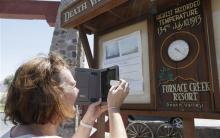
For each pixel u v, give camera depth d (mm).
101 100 1520
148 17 2303
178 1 2072
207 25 1856
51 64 993
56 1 7391
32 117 915
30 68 941
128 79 2436
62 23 2729
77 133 1432
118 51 2588
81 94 1548
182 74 1972
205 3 1891
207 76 1815
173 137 5520
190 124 1898
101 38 2818
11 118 953
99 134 2525
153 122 5809
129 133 5570
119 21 2604
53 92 936
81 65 6273
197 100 1850
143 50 2338
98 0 2266
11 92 953
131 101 2375
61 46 6230
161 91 2107
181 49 2002
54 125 975
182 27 2020
